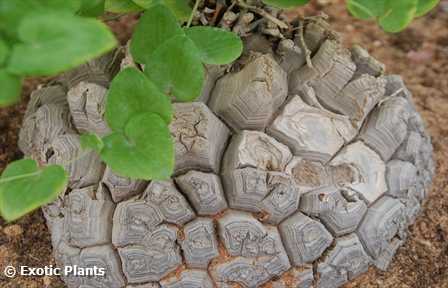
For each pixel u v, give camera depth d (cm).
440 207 72
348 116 60
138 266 57
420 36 96
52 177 46
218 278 57
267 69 56
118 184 56
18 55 38
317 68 59
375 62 63
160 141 46
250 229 55
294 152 58
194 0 58
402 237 65
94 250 57
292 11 99
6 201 46
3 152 76
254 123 57
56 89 65
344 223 58
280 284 58
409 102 66
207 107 57
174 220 56
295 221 57
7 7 40
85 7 51
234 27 59
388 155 61
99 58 62
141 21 51
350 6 50
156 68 49
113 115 48
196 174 55
